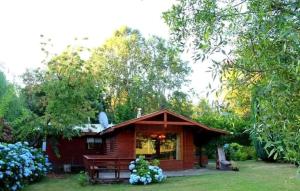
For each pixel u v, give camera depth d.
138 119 18.52
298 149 2.72
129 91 40.06
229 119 3.26
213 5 3.20
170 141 20.27
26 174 12.20
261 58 2.89
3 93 17.75
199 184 14.08
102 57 38.69
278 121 2.77
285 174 16.12
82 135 22.19
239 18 3.09
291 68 2.64
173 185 14.25
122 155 19.25
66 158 22.66
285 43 2.63
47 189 13.91
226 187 12.96
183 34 3.62
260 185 13.02
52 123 18.34
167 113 18.94
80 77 18.97
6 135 16.66
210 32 3.17
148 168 15.51
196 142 21.91
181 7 3.61
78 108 18.88
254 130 2.94
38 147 19.56
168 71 39.97
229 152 25.06
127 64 40.91
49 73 19.03
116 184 15.24
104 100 36.41
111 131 19.33
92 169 15.37
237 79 3.08
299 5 2.71
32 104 21.33
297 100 2.74
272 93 2.76
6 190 11.34
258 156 23.27
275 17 2.83
